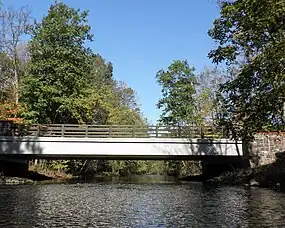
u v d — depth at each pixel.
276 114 19.86
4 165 39.78
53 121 50.09
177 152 38.44
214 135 38.75
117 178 54.41
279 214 13.83
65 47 49.62
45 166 51.47
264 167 32.44
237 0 20.69
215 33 22.62
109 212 15.20
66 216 14.07
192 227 11.66
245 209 15.41
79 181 41.44
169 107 55.34
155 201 19.34
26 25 50.81
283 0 16.53
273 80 17.86
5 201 18.56
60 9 50.81
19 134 38.88
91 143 38.16
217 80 55.28
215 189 27.11
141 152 38.25
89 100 51.31
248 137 21.75
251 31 19.80
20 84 52.31
